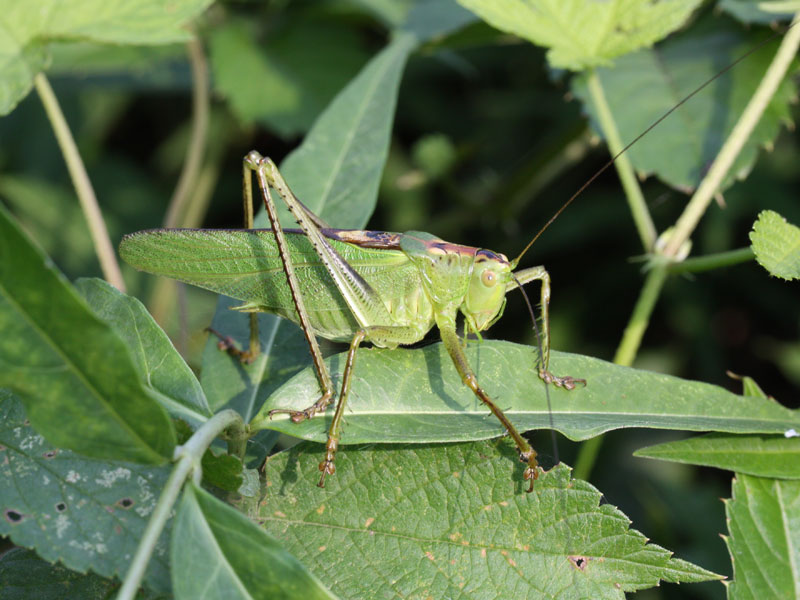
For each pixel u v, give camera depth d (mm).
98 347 220
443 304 268
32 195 395
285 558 221
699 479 344
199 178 382
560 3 280
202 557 221
